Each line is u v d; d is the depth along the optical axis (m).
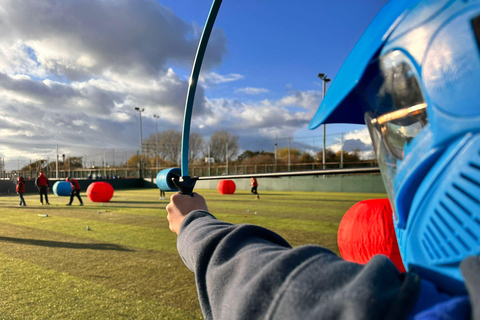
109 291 3.34
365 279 0.38
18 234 6.52
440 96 0.31
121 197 18.83
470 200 0.31
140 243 5.62
